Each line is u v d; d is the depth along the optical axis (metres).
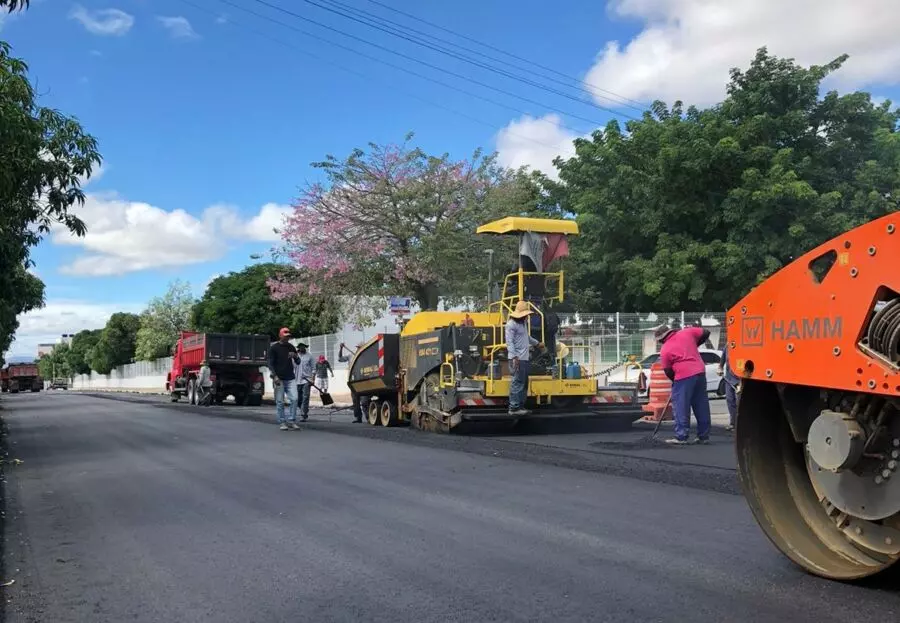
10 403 38.31
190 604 4.67
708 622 4.09
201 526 6.71
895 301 4.07
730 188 25.59
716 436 12.19
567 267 26.23
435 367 13.70
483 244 24.34
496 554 5.53
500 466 9.37
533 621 4.20
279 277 27.86
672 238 25.88
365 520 6.71
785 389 4.96
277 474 9.38
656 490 7.57
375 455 10.80
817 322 4.48
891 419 4.35
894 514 4.37
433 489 8.03
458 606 4.48
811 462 4.94
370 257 24.03
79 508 7.70
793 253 23.75
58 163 11.74
